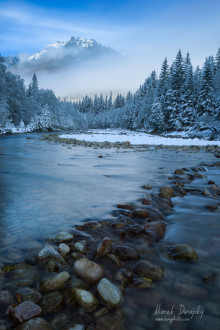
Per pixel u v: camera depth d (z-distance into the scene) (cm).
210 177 704
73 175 615
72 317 145
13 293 159
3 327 133
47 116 5084
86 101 16025
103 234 262
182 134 4422
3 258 201
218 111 3441
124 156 1161
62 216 309
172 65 5706
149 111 6322
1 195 402
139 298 166
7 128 3456
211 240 264
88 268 184
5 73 4009
